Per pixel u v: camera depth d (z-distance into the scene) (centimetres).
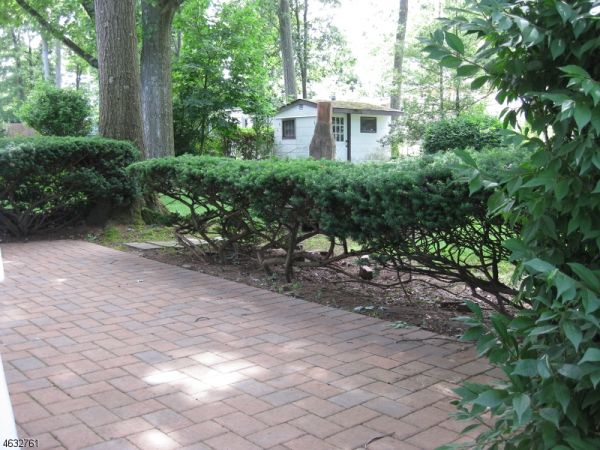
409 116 2123
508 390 184
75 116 1919
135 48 1116
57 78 4844
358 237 520
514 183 195
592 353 156
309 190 540
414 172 448
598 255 194
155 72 1483
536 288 203
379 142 2592
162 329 501
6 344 462
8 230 1033
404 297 612
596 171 183
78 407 345
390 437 310
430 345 462
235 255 787
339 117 2734
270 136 2716
